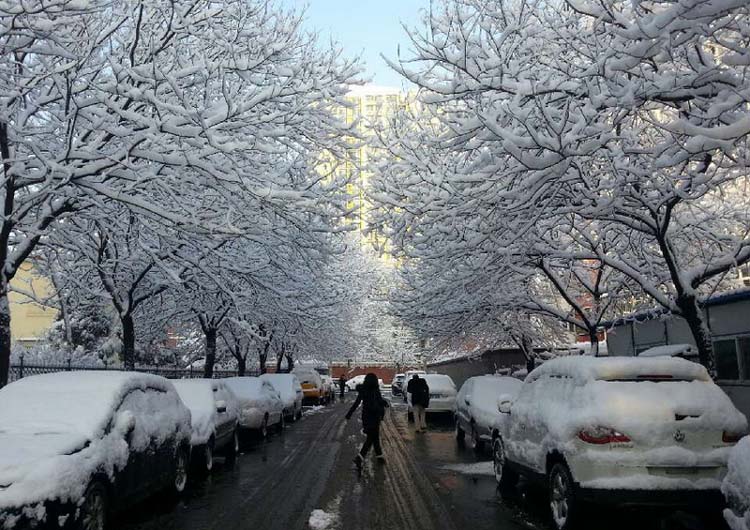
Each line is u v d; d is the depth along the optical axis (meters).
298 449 15.73
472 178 10.12
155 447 8.51
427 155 11.20
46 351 20.30
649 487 6.62
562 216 12.73
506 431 9.74
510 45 9.82
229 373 35.34
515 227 11.41
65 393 7.71
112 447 7.19
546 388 8.53
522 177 10.29
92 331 29.97
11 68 11.26
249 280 16.95
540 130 10.15
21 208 10.79
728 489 5.58
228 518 8.15
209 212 12.12
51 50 10.23
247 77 11.73
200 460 11.15
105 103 10.68
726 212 14.47
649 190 11.39
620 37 8.05
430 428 21.78
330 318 25.86
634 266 14.63
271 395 19.59
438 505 8.88
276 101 11.74
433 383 24.75
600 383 7.22
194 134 10.66
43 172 10.69
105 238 14.98
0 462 5.93
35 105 11.53
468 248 12.27
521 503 9.01
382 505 8.90
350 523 7.83
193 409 11.83
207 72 11.48
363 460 13.41
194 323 26.67
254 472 12.05
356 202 14.82
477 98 9.99
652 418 6.82
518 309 20.08
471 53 10.03
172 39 12.10
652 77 8.40
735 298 13.75
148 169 11.98
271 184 11.80
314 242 14.09
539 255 14.43
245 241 16.92
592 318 18.30
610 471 6.75
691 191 10.23
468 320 22.33
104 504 6.91
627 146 10.41
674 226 13.80
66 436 6.79
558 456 7.51
